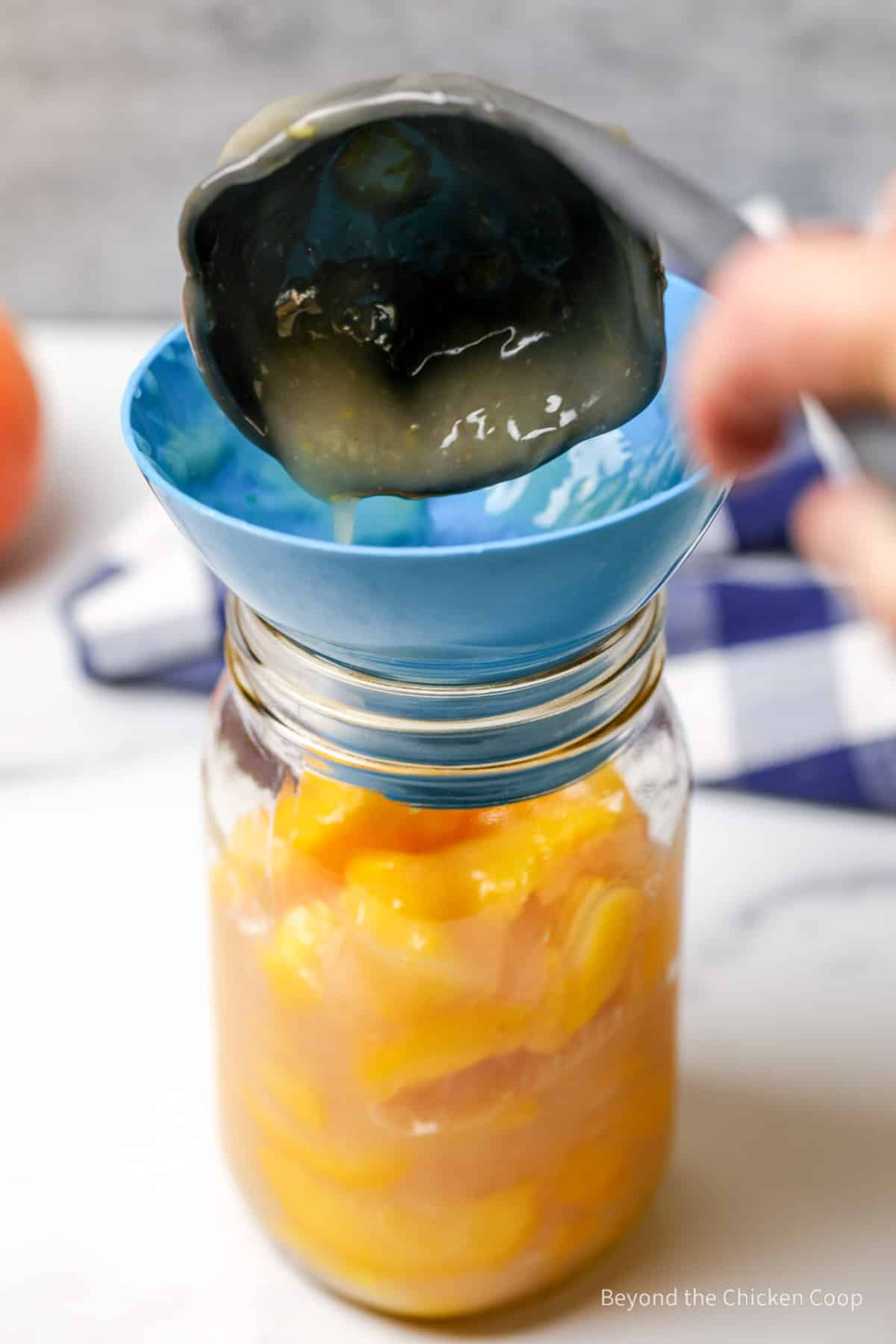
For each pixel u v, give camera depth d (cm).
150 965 61
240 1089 51
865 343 35
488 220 43
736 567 72
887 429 36
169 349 46
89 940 62
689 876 63
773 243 37
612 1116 49
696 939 61
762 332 36
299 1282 53
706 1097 57
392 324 44
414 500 49
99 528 76
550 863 46
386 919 46
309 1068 48
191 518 42
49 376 87
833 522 37
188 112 83
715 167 84
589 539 41
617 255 42
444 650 42
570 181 41
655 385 43
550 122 40
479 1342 52
